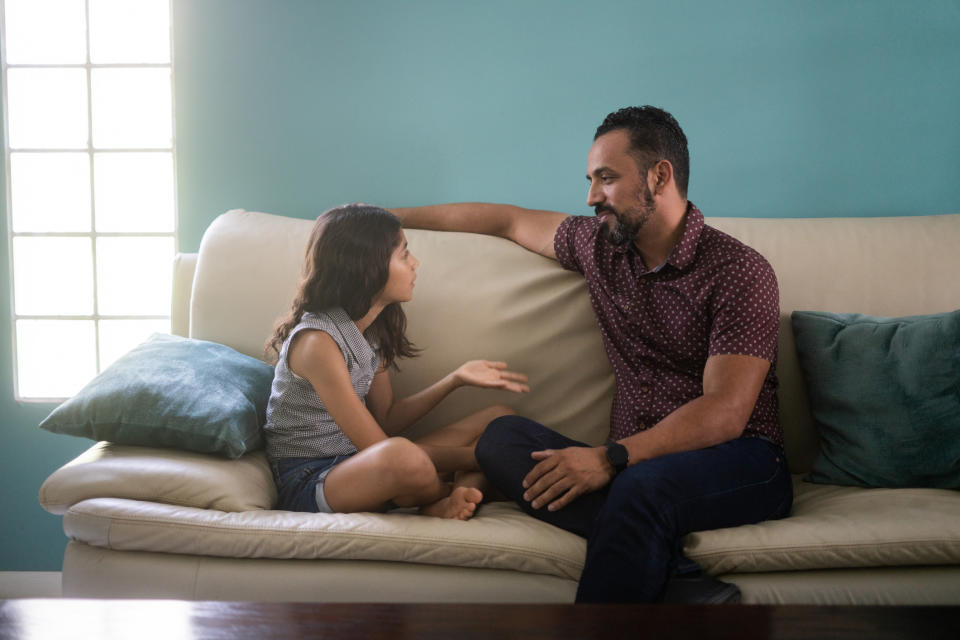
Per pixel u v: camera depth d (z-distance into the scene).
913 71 2.09
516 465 1.47
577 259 1.83
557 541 1.34
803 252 1.89
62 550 2.18
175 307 1.98
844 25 2.08
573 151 2.14
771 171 2.13
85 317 2.24
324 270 1.58
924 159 2.11
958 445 1.56
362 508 1.42
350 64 2.13
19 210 2.23
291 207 2.17
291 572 1.32
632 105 2.12
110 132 2.21
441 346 1.85
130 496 1.38
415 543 1.31
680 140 1.62
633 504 1.29
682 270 1.61
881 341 1.68
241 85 2.14
